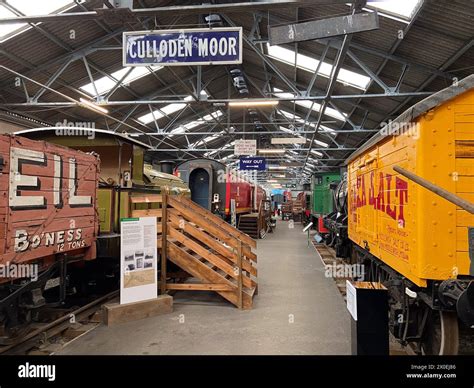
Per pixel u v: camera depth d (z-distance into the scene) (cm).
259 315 521
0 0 722
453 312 293
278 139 1577
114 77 1206
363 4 475
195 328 463
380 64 986
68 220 416
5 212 311
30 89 1147
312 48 1023
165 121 1817
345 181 960
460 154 272
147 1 832
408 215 304
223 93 1720
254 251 1238
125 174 641
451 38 759
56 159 393
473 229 263
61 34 897
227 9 473
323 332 450
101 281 655
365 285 321
